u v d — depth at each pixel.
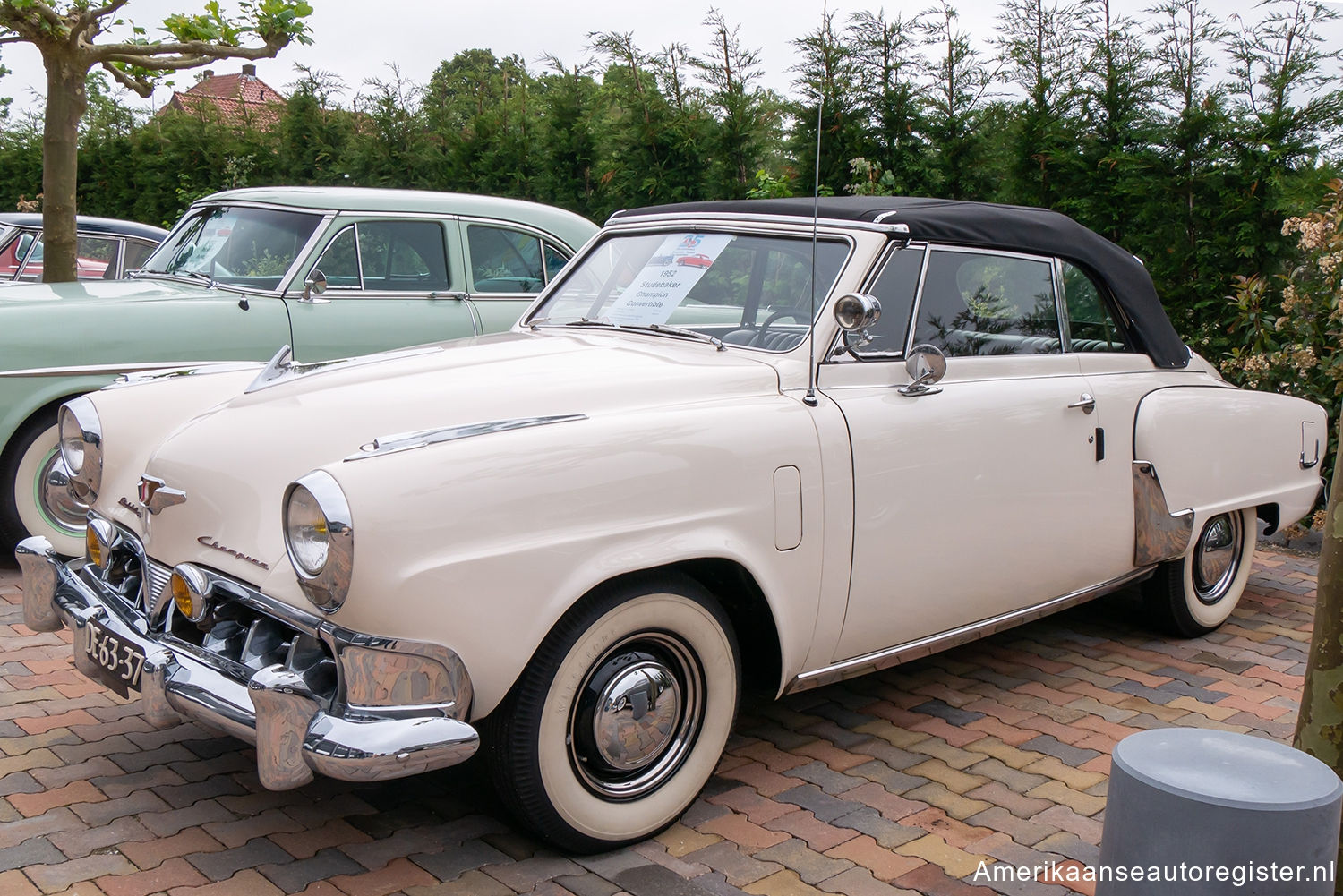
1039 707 4.00
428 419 2.87
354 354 6.06
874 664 3.49
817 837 3.04
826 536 3.19
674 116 9.78
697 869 2.85
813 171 8.73
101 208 16.34
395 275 6.31
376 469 2.48
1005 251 3.88
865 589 3.32
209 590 2.78
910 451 3.38
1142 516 4.19
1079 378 4.07
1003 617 3.85
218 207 6.49
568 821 2.79
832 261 3.47
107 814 3.03
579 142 10.58
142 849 2.85
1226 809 2.05
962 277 3.72
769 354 3.37
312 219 6.07
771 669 3.24
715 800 3.25
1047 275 4.04
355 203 6.19
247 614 2.85
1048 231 4.00
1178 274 7.05
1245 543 4.87
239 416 3.11
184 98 15.55
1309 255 6.55
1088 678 4.30
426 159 11.78
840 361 3.36
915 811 3.20
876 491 3.30
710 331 3.63
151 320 5.39
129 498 3.33
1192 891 2.09
